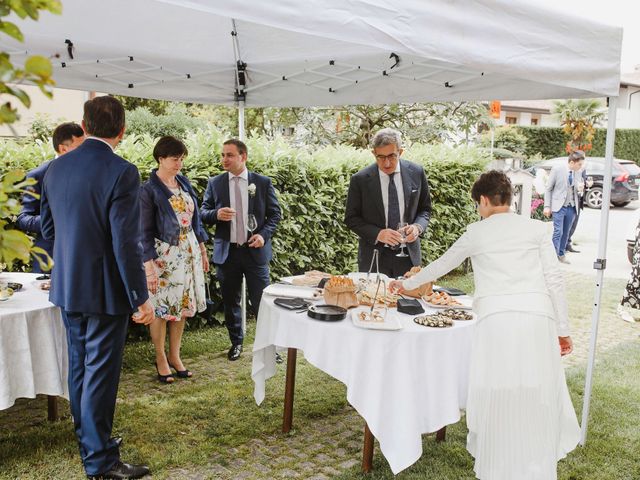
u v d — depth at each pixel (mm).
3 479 2926
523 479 2598
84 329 2832
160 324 4281
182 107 15648
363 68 4633
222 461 3215
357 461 3271
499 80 4207
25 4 916
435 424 2852
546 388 2605
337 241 6980
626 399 4223
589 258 10266
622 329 6164
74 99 11133
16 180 940
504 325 2621
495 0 2811
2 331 2836
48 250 3660
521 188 9570
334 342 2887
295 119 10586
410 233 3775
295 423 3729
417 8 2537
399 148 4051
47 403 3885
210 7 2047
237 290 4844
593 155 25281
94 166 2662
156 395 4105
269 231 4680
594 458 3338
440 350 2842
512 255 2713
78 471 3033
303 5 2223
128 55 4551
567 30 3156
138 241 2719
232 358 4898
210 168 5555
